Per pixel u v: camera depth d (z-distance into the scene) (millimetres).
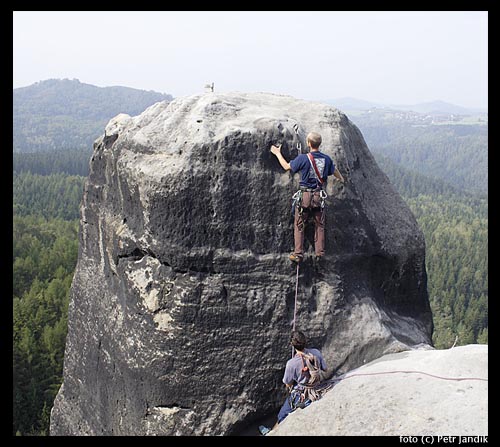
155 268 7453
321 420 6414
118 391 8109
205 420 7344
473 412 5852
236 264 7371
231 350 7391
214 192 7238
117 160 8055
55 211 93750
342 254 7973
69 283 40312
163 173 7176
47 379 30328
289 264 7582
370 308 8141
